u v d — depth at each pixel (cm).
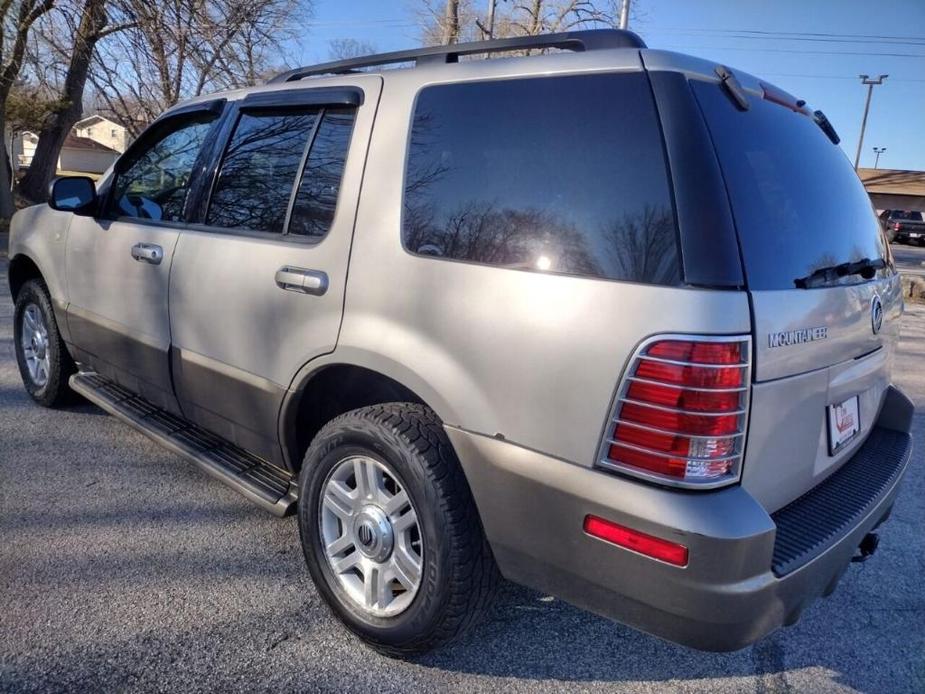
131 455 405
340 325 251
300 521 268
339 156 269
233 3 1507
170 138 364
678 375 180
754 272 191
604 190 202
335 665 244
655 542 183
